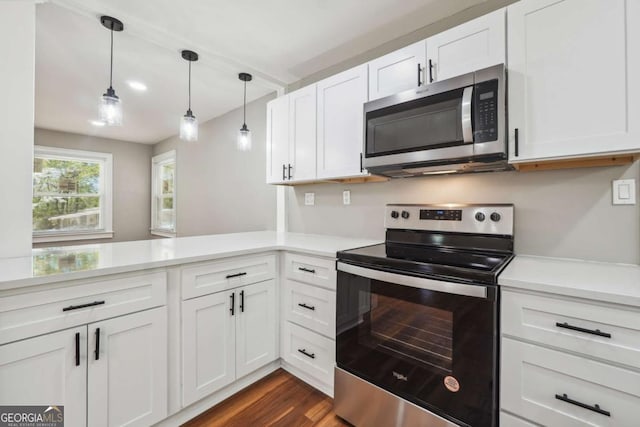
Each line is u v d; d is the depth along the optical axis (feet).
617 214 4.27
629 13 3.44
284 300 6.34
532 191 4.94
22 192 4.66
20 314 3.36
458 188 5.74
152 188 16.90
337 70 7.94
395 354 4.34
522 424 3.41
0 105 4.50
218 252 5.26
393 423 4.36
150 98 10.12
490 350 3.54
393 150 5.18
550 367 3.25
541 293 3.29
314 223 8.41
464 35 4.66
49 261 4.32
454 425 3.79
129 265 4.15
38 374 3.49
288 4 5.59
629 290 2.98
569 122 3.80
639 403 2.82
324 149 6.72
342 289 5.07
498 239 5.07
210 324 5.19
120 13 5.76
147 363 4.40
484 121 4.23
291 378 6.26
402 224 6.22
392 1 5.54
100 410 3.94
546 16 3.94
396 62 5.49
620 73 3.50
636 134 3.40
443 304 3.88
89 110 11.16
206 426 4.91
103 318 3.96
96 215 15.35
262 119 10.09
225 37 6.64
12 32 4.60
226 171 11.69
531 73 4.06
